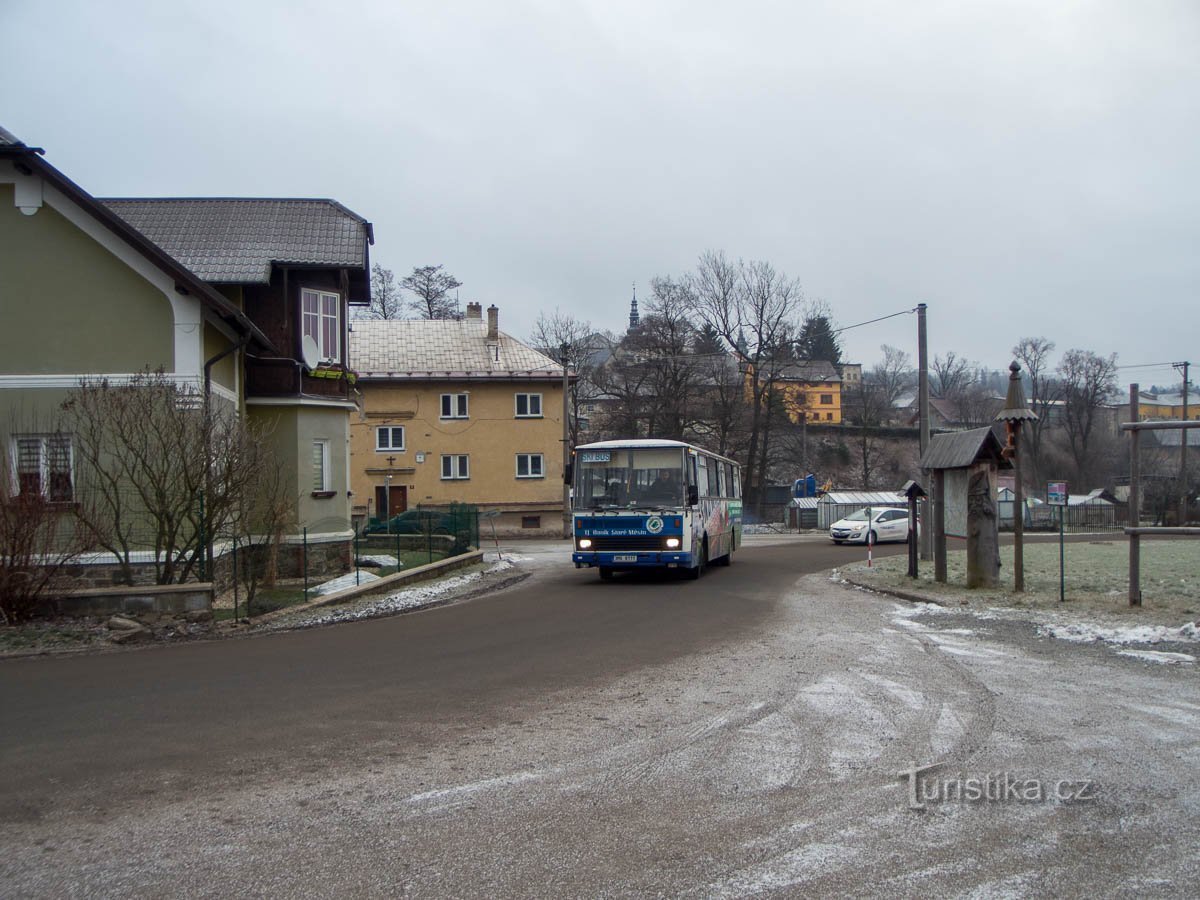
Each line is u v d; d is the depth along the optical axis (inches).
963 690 356.5
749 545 1652.3
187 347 697.0
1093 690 352.2
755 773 256.8
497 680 394.0
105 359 691.4
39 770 266.5
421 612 670.5
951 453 734.5
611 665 426.9
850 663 418.6
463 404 1990.7
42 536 564.4
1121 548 1301.7
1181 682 363.6
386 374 1962.4
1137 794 234.8
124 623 546.0
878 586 754.2
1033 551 1228.5
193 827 219.5
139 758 277.7
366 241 948.6
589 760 271.4
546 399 2003.0
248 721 323.3
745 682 380.8
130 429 598.9
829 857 197.8
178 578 657.0
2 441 656.4
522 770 262.4
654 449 850.1
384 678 401.7
